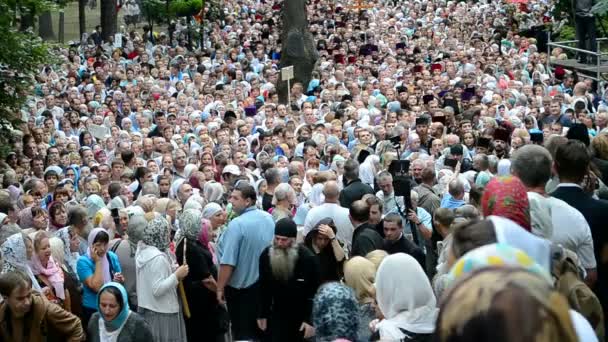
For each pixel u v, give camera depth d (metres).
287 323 11.91
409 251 12.54
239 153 22.64
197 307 12.91
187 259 12.86
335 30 59.19
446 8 66.31
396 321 8.02
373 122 29.72
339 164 21.48
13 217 15.20
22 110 31.20
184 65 44.78
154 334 12.27
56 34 73.31
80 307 12.75
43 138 29.11
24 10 27.16
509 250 3.85
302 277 11.83
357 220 13.46
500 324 2.83
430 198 16.52
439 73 40.12
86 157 25.08
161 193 20.28
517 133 21.86
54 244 12.88
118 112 35.19
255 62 48.28
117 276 12.56
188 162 25.28
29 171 25.28
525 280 2.92
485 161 18.67
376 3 71.44
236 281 13.24
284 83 41.00
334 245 12.73
